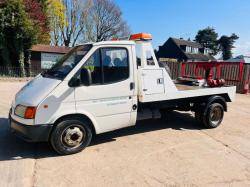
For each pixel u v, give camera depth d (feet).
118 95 17.04
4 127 20.79
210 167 15.08
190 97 21.54
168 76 19.58
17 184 12.42
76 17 141.90
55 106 14.92
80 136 16.17
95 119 16.39
